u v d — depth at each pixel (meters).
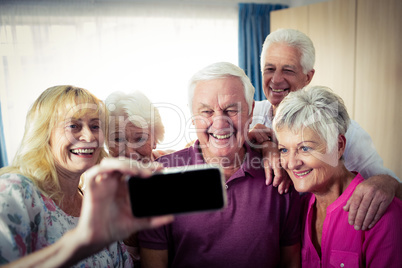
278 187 1.00
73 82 2.96
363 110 2.26
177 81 3.11
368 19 2.18
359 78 2.25
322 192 0.97
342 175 0.97
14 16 2.83
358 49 2.24
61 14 2.89
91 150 0.88
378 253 0.87
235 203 0.99
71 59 2.94
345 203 0.94
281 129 0.92
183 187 0.59
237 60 3.20
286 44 1.42
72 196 0.94
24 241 0.74
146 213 0.58
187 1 3.08
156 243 1.00
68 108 0.85
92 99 0.90
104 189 0.57
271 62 1.45
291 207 1.03
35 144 0.85
